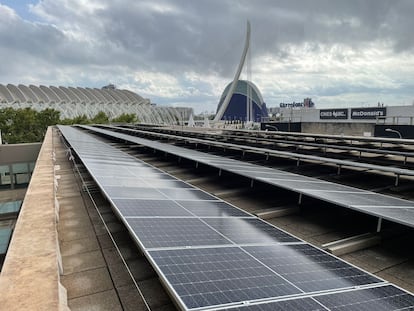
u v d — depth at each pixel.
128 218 6.51
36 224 6.12
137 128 54.78
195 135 39.66
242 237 6.35
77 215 9.66
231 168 13.34
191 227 6.49
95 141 29.27
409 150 25.48
